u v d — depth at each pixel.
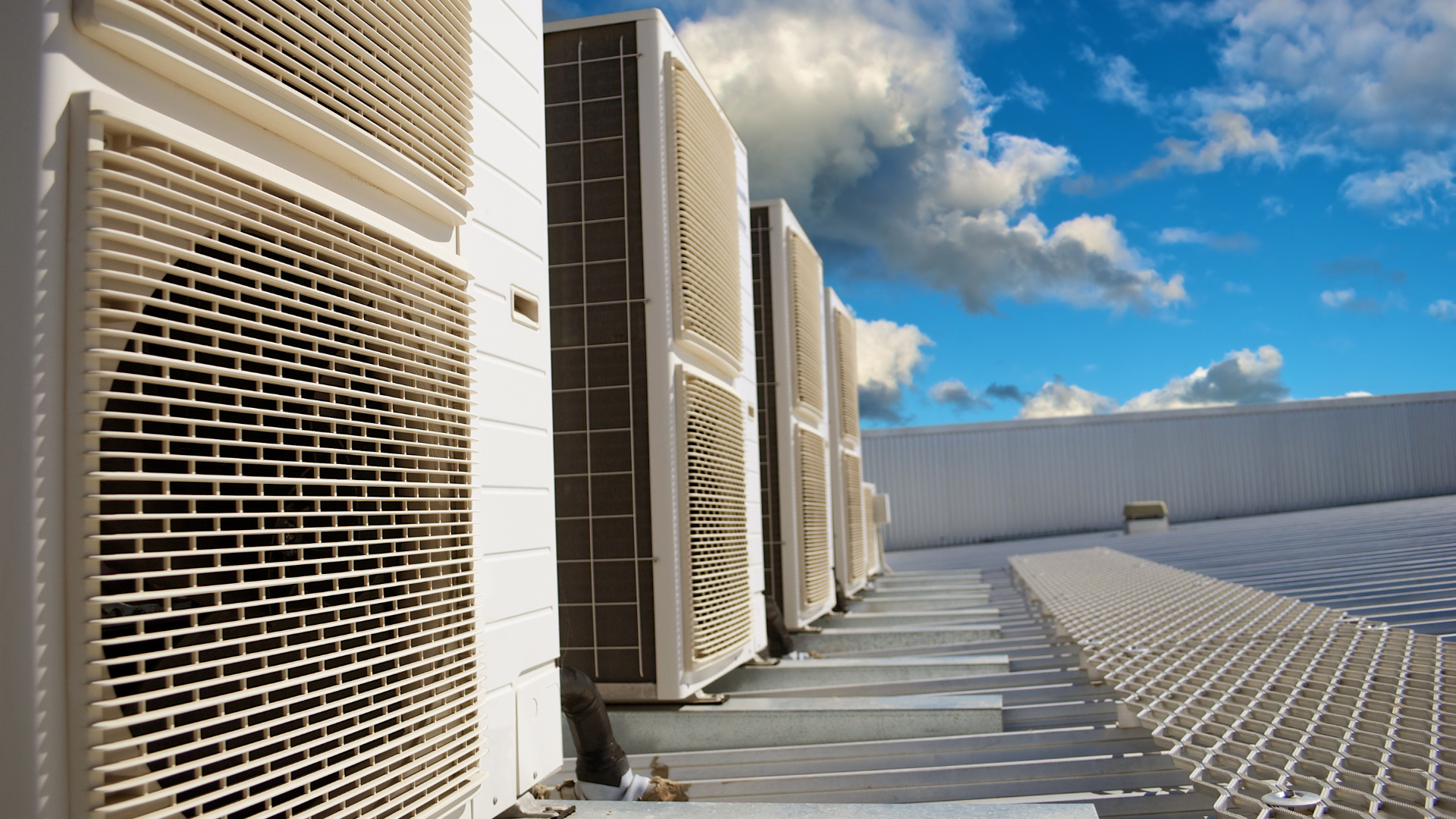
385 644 2.33
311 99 2.18
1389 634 6.23
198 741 1.76
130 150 1.73
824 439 10.80
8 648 1.54
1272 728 4.09
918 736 5.27
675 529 5.53
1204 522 30.70
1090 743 4.62
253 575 2.12
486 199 3.28
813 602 9.50
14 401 1.56
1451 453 31.19
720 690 6.88
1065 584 11.65
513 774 3.24
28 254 1.59
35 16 1.63
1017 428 32.38
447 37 2.98
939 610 10.64
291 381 2.04
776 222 9.62
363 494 2.34
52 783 1.58
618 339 5.70
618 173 5.82
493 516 3.20
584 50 5.97
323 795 2.14
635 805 3.40
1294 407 31.73
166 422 1.79
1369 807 3.10
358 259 2.40
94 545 1.64
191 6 1.88
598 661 5.54
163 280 1.79
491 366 3.25
